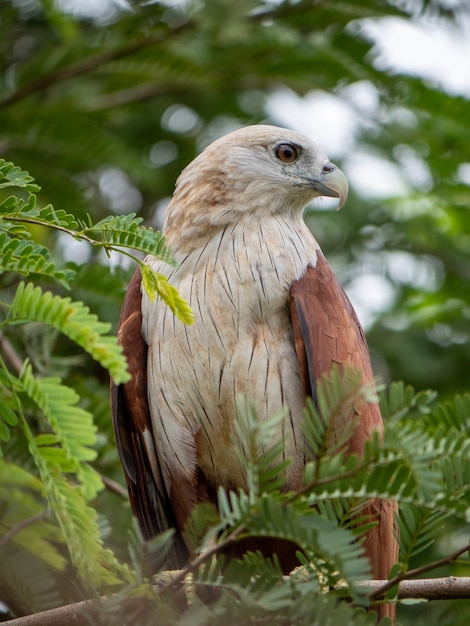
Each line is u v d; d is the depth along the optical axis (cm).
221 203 1076
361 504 662
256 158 1100
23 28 1551
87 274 1027
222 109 1614
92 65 1430
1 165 668
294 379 995
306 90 1527
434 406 1034
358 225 1562
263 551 872
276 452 651
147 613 702
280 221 1079
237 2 1409
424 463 616
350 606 653
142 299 1025
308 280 1023
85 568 646
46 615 756
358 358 1011
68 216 670
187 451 1005
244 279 1010
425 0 1427
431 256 1571
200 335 993
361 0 1439
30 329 1079
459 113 1449
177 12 1469
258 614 640
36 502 836
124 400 1025
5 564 816
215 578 677
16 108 1388
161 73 1484
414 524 684
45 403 600
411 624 1028
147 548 644
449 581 741
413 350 1442
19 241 633
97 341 580
